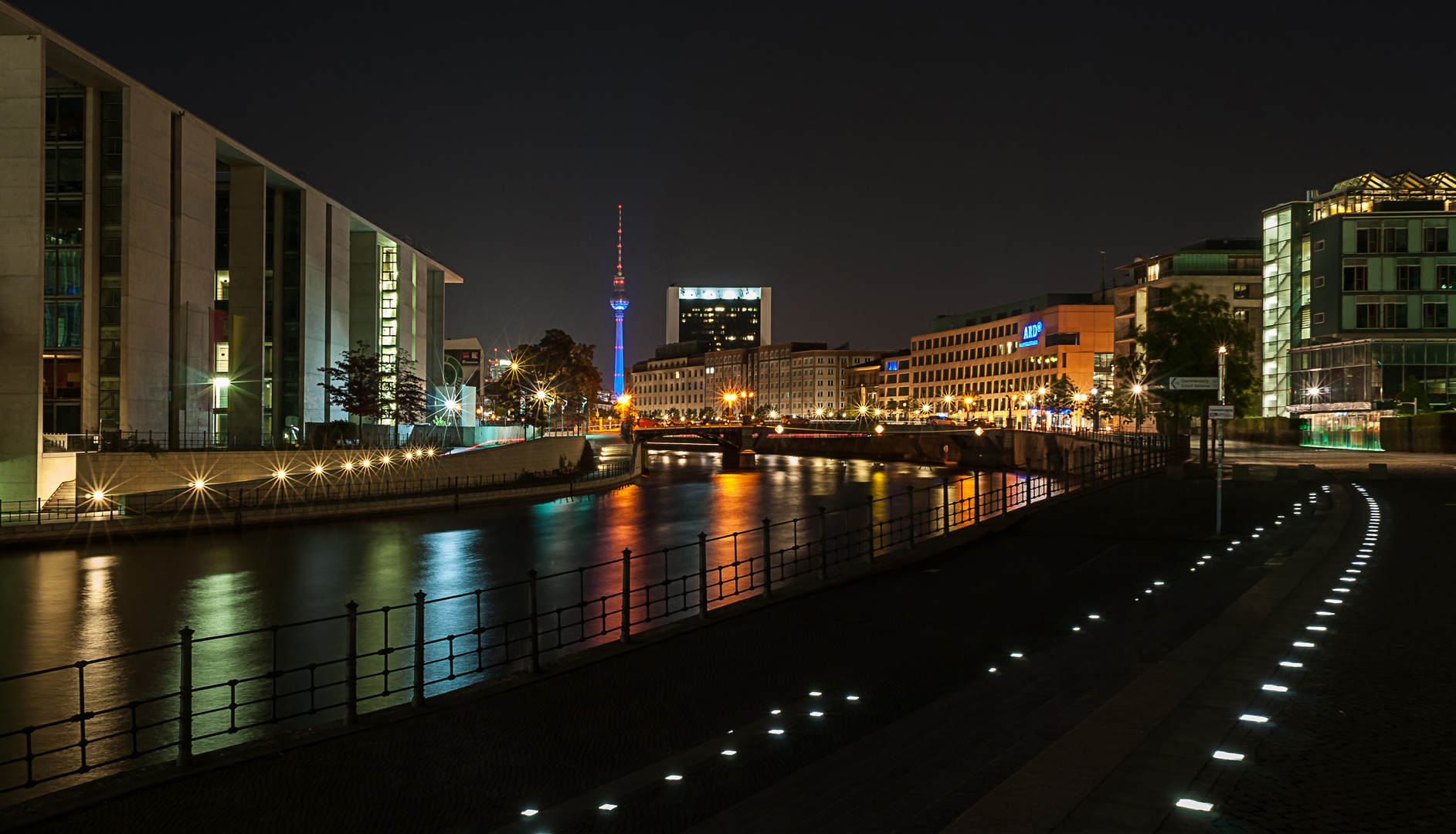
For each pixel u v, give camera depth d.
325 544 49.38
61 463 52.62
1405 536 25.50
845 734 11.84
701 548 20.17
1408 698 10.45
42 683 22.66
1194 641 13.66
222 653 25.62
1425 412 89.31
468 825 9.50
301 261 79.12
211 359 66.31
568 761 11.38
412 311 102.88
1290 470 51.66
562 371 126.12
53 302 57.34
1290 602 16.64
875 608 20.92
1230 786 7.75
